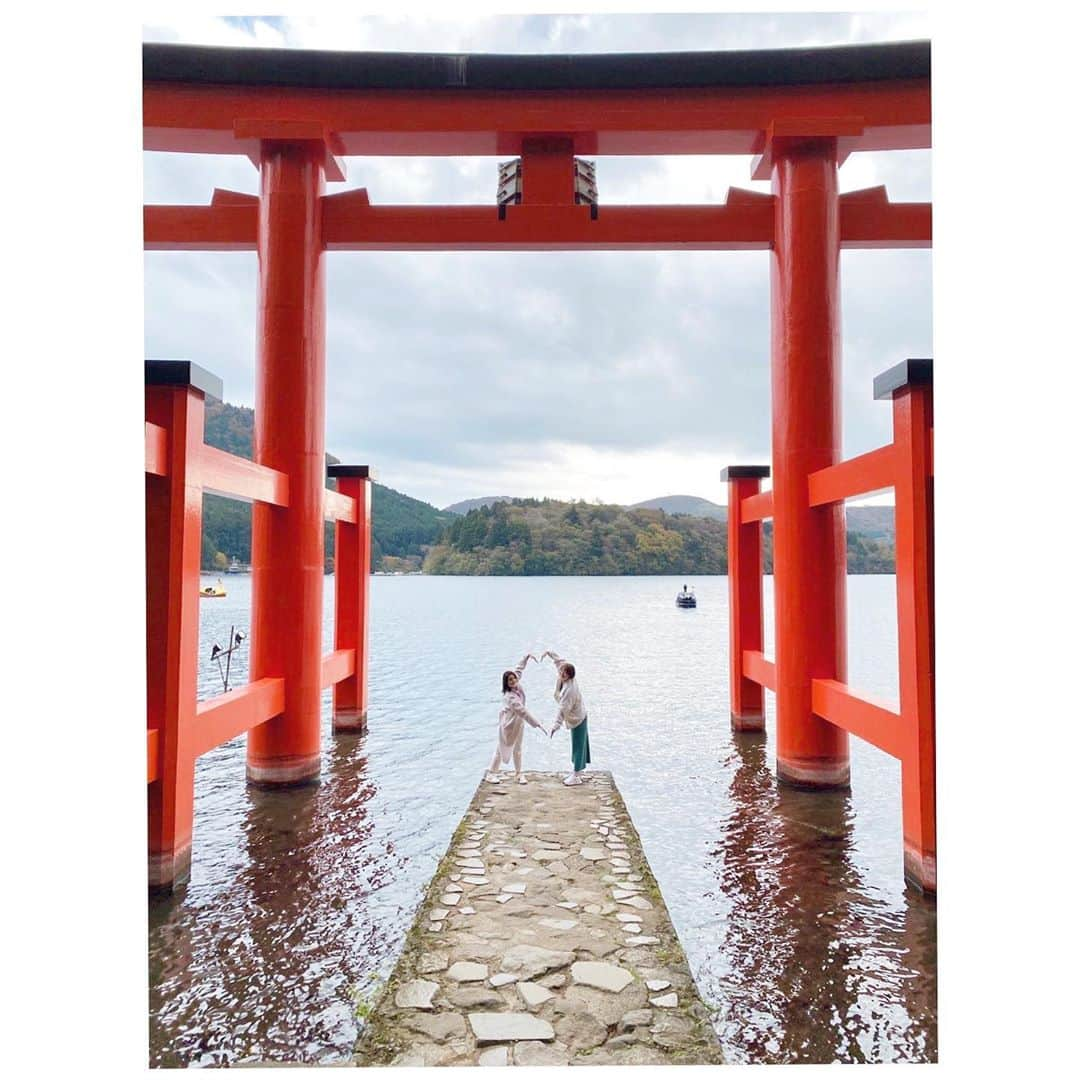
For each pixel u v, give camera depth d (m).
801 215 10.47
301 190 10.48
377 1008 4.30
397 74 10.72
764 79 10.67
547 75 10.76
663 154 11.48
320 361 10.62
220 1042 4.46
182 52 10.54
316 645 10.23
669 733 13.39
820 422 10.21
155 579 6.63
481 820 7.66
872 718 7.75
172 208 11.31
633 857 6.65
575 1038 4.02
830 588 9.99
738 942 5.68
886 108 10.64
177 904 6.29
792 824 8.39
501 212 11.03
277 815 8.72
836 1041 4.48
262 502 9.50
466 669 21.89
